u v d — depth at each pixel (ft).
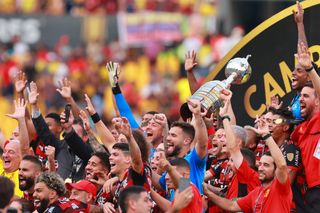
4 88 149.28
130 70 149.69
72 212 66.33
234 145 66.23
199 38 151.33
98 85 148.46
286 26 76.48
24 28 158.71
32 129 78.84
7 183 57.26
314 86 65.10
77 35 157.89
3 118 106.42
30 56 154.30
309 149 65.62
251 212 65.51
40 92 146.20
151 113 75.82
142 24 155.74
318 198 65.21
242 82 70.03
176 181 62.03
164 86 146.61
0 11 159.33
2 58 153.17
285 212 63.57
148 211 58.34
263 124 63.82
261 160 64.64
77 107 79.25
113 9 159.33
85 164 75.00
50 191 66.64
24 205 66.95
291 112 68.08
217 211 68.69
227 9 155.02
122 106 75.82
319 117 65.31
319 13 74.49
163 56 151.94
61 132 82.94
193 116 69.62
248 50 77.82
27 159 71.31
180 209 58.08
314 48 74.59
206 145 65.31
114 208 66.74
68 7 161.38
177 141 67.05
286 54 76.43
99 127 75.00
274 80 76.79
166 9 155.53
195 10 155.63
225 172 69.72
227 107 65.67
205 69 144.46
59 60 153.28
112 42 156.56
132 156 63.16
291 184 66.13
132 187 58.44
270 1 151.23
